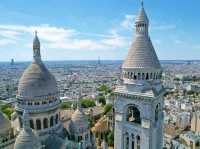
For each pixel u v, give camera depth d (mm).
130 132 77938
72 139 107438
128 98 75750
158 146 79688
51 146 90438
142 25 73625
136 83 73438
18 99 95750
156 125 75938
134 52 73812
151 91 70500
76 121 108188
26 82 93688
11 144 89812
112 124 176500
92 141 124250
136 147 77062
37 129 94125
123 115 78625
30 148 75625
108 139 164000
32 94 92188
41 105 93562
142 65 71625
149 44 73938
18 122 98000
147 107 71625
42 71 96812
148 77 72188
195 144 172625
